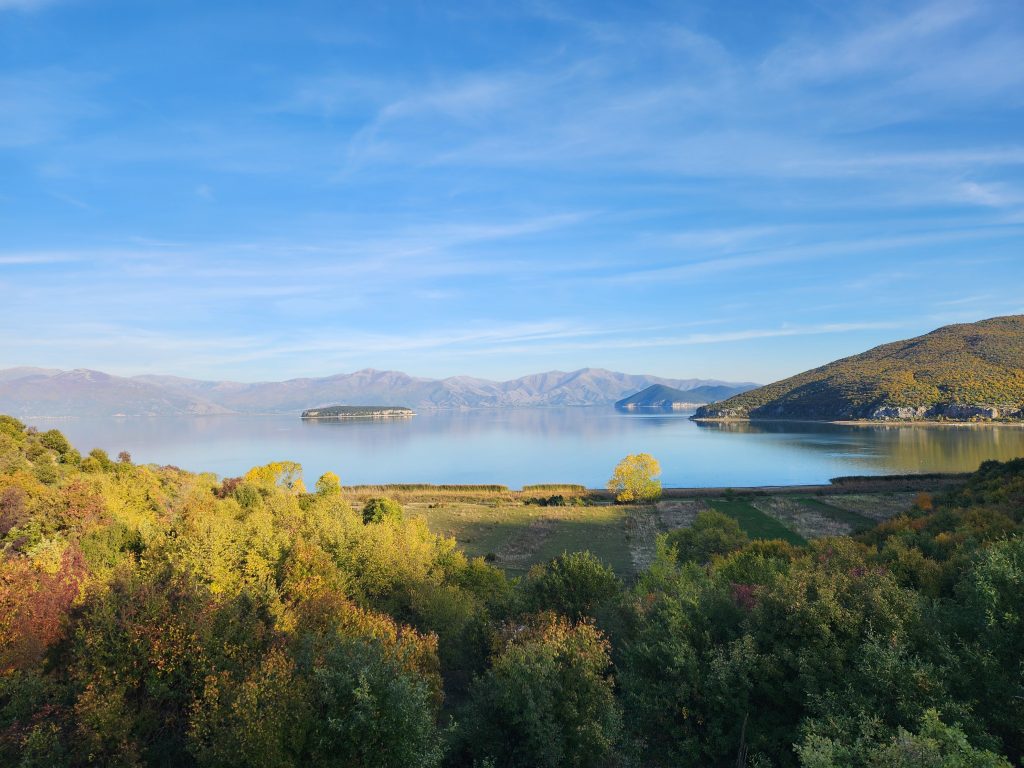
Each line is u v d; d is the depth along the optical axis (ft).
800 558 123.34
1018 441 637.30
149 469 293.43
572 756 61.72
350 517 167.43
